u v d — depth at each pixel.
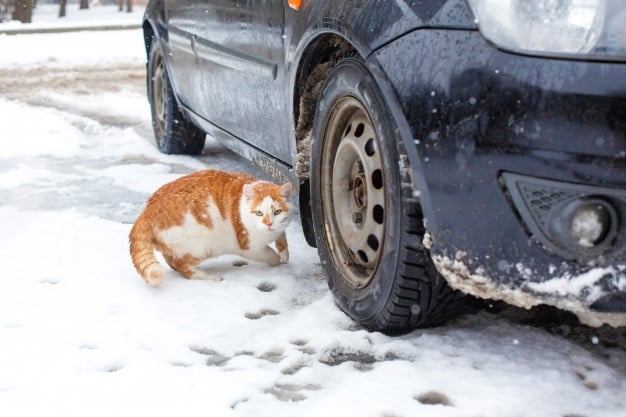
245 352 3.62
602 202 2.82
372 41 3.37
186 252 4.45
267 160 5.00
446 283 3.41
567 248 2.88
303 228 4.45
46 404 3.13
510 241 2.99
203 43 5.77
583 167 2.81
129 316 3.95
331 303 4.04
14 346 3.61
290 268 4.63
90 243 4.98
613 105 2.77
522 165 2.91
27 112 9.51
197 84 6.15
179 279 4.45
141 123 9.10
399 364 3.38
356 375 3.33
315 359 3.50
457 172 3.05
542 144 2.86
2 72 13.66
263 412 3.06
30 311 3.99
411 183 3.27
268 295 4.25
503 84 2.93
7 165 7.12
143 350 3.60
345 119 3.86
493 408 3.04
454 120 3.04
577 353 3.47
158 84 7.54
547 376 3.26
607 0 2.85
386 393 3.17
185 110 6.88
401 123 3.20
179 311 4.03
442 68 3.08
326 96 3.87
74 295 4.18
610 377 3.26
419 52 3.16
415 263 3.34
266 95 4.71
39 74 13.41
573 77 2.82
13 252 4.80
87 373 3.40
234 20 5.07
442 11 3.13
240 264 4.75
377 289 3.52
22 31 22.44
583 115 2.80
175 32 6.60
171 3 6.73
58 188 6.33
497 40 2.97
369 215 3.63
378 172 3.59
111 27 23.61
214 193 4.49
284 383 3.31
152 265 4.24
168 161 7.29
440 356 3.45
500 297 3.09
